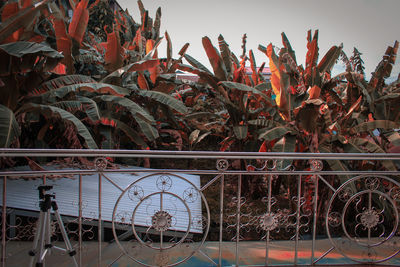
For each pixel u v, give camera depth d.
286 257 2.97
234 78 6.33
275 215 2.63
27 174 2.12
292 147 4.45
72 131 5.58
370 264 2.72
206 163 9.91
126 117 7.29
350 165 5.00
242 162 6.46
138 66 6.05
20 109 4.60
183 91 10.70
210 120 10.56
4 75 4.29
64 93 4.84
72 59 5.59
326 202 4.59
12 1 4.33
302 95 4.95
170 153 2.31
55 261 2.66
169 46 8.44
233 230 4.32
